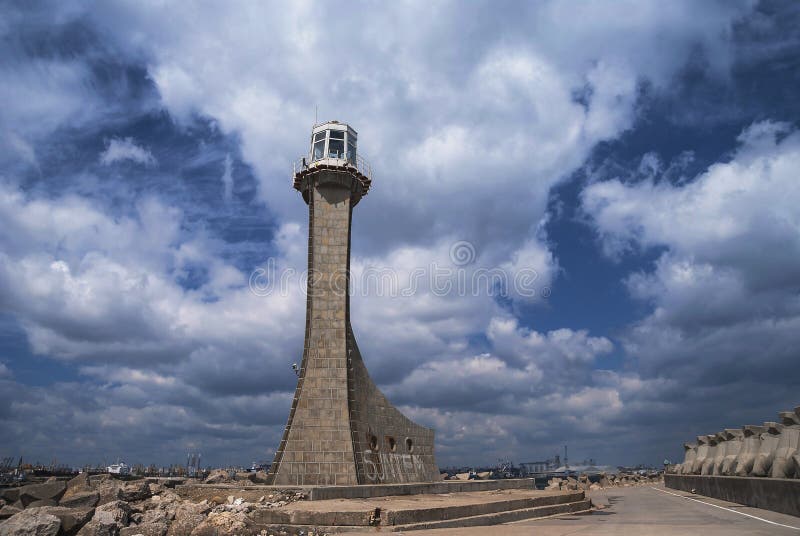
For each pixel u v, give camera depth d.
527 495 39.16
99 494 29.14
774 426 29.05
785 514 24.78
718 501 35.22
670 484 59.88
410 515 24.61
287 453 41.22
